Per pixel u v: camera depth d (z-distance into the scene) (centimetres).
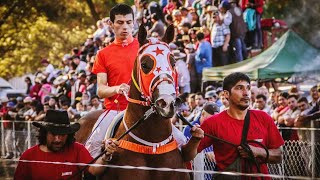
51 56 3086
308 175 739
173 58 574
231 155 597
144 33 591
